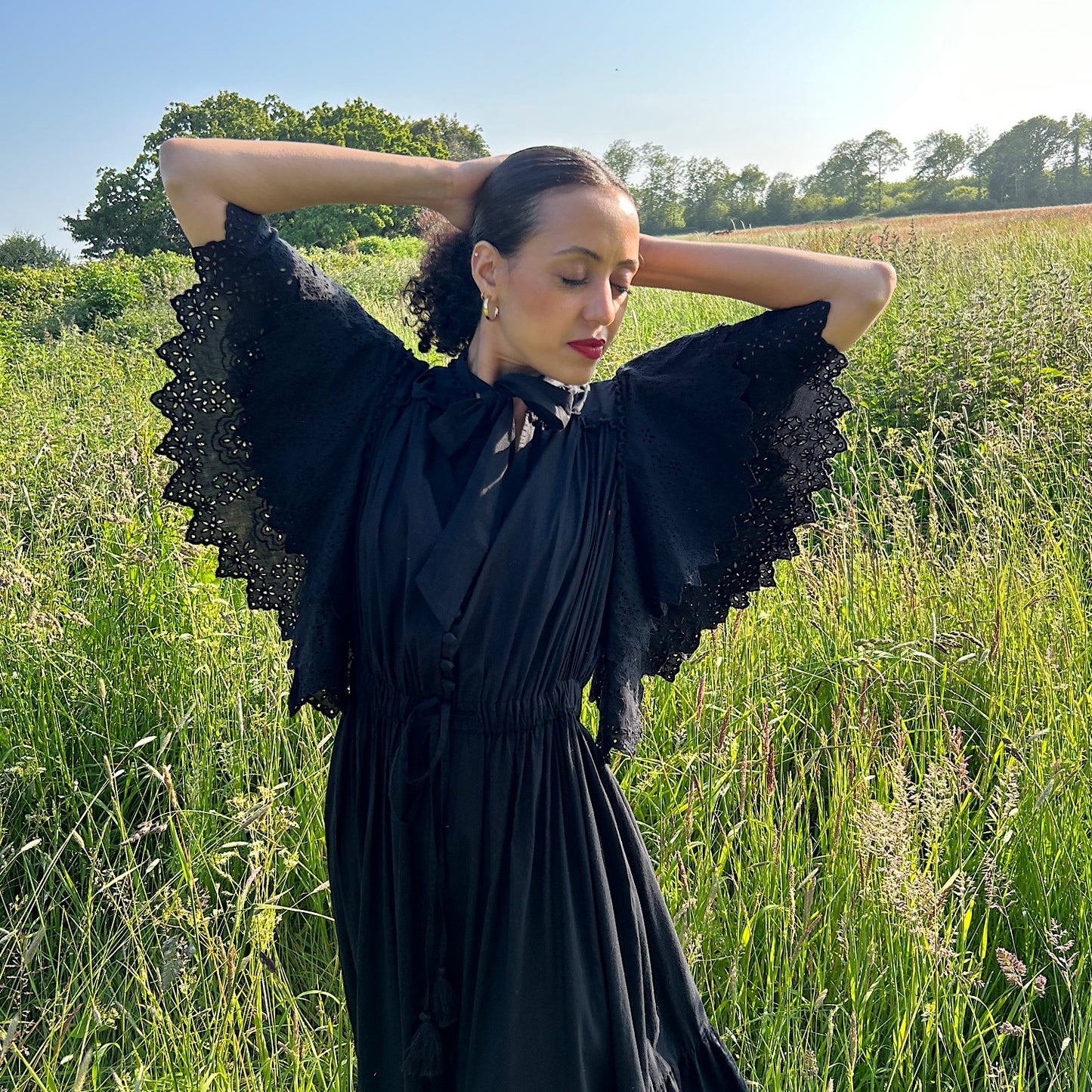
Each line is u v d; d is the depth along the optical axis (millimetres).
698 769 2791
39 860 2725
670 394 1533
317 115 55000
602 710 1539
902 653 3252
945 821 2463
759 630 3512
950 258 10633
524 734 1416
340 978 2453
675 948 1636
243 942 2439
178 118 51875
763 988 2258
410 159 1480
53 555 3781
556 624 1413
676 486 1513
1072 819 2545
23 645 3244
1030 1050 2213
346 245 33250
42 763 3014
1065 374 5316
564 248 1310
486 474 1393
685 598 1631
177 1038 2049
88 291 17203
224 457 1501
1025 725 2986
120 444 4629
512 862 1401
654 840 2600
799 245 12500
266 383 1482
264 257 1441
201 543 1534
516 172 1357
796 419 1573
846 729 2947
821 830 2570
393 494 1439
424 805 1426
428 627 1383
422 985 1477
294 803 2861
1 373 8648
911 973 2150
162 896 2441
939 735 2861
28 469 4938
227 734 3105
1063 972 2289
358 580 1469
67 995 2119
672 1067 1607
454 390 1476
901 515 4129
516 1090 1411
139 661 3357
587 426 1496
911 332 6422
